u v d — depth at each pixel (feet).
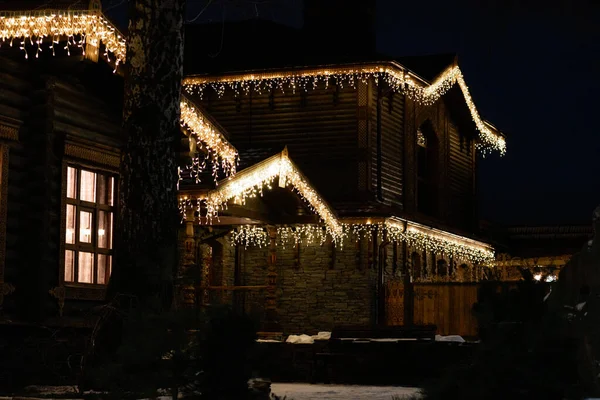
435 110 124.36
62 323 60.13
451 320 98.02
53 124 62.03
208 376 33.22
